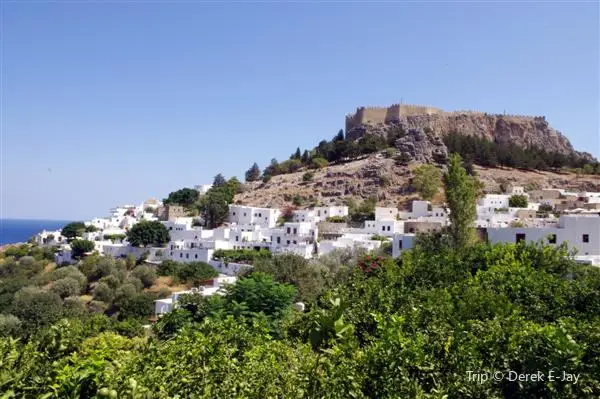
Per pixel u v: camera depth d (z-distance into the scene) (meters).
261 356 15.10
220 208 120.00
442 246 40.62
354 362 13.01
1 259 108.94
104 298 71.88
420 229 80.00
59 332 12.45
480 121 191.88
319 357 12.41
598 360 14.03
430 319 18.48
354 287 26.08
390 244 66.50
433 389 12.58
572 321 18.02
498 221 87.06
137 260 92.94
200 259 88.06
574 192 125.00
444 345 14.98
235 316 31.47
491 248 32.06
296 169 165.38
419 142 146.25
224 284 42.19
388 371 12.97
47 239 125.38
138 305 64.50
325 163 158.00
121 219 148.00
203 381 12.07
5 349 12.55
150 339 15.18
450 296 21.62
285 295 33.69
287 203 132.50
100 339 26.34
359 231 95.81
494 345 15.11
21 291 66.62
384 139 160.00
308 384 11.70
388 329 15.15
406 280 27.12
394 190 127.56
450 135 163.25
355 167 142.38
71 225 128.88
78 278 78.38
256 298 33.16
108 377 10.16
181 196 151.38
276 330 28.83
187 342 15.33
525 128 196.12
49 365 11.45
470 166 138.50
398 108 182.50
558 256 29.03
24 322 56.00
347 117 190.62
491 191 124.31
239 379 12.32
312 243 87.25
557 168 155.00
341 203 124.38
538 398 13.91
